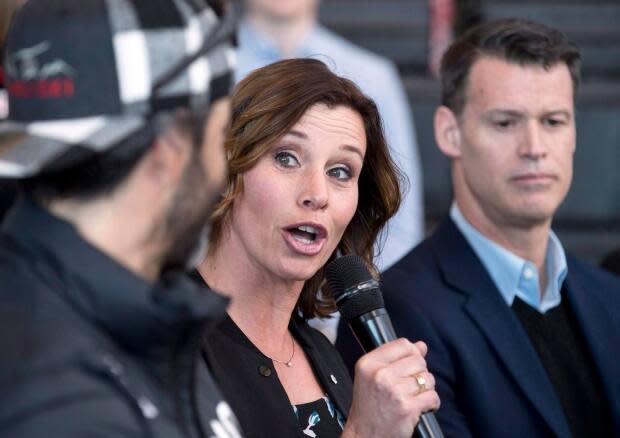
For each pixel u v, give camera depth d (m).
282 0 8.88
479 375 5.70
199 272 4.54
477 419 5.68
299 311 4.89
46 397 2.46
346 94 4.49
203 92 2.82
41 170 2.66
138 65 2.72
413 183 9.16
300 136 4.38
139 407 2.63
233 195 4.38
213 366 4.23
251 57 8.95
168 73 2.76
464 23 11.51
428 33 11.67
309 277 4.49
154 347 2.78
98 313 2.71
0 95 2.87
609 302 6.26
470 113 6.13
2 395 2.46
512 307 6.07
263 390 4.33
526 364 5.78
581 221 11.47
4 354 2.53
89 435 2.46
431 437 4.10
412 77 11.62
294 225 4.37
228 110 2.96
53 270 2.72
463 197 6.21
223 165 2.95
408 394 4.01
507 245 6.11
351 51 9.26
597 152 11.45
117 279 2.72
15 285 2.69
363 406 4.05
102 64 2.70
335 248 4.93
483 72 6.09
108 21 2.71
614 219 11.47
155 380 2.81
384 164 4.81
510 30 6.09
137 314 2.71
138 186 2.76
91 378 2.58
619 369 6.07
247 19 9.02
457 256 6.07
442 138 6.35
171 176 2.80
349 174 4.54
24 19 2.75
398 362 4.07
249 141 4.34
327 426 4.55
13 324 2.60
